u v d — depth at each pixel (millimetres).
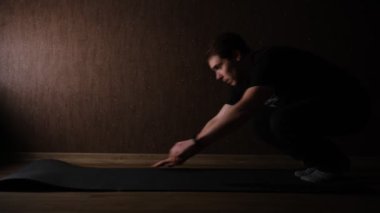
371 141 2895
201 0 2910
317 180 2055
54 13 2939
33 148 2979
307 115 1950
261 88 1827
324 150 1999
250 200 1778
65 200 1760
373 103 2875
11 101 2967
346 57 2879
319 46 2885
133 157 2949
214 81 2928
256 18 2895
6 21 2947
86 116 2961
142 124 2953
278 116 1990
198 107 2939
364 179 2289
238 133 2928
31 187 1968
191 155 1843
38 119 2969
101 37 2936
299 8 2885
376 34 2865
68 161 2938
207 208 1658
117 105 2953
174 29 2922
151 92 2945
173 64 2932
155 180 2127
